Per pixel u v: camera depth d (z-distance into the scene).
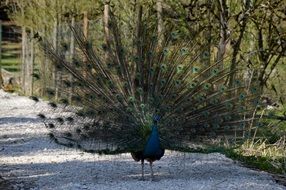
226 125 12.28
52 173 13.16
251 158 14.89
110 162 14.37
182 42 12.80
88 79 12.46
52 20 27.17
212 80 12.43
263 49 17.59
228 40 17.31
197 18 17.62
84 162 14.36
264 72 17.52
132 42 12.94
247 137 13.17
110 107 12.23
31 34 28.84
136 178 12.62
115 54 12.59
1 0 33.81
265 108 16.38
